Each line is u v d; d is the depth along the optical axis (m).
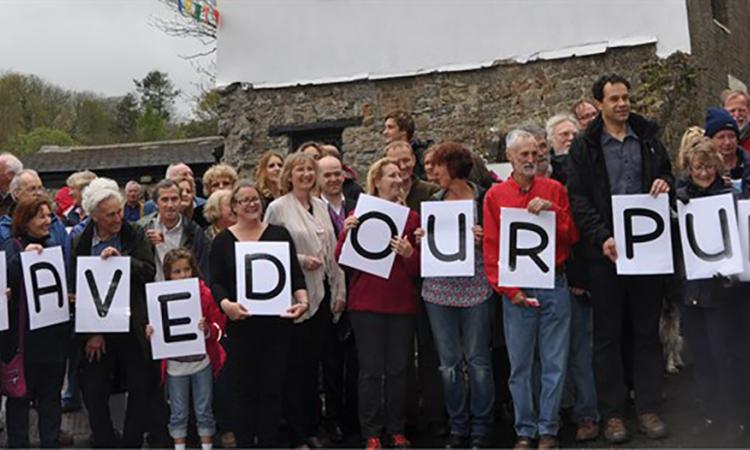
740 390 5.25
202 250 6.14
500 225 5.18
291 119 11.59
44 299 5.36
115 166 18.97
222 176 6.98
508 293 5.11
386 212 5.37
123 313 5.39
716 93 11.51
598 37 10.29
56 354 5.46
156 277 5.86
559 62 10.46
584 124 6.79
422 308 5.75
